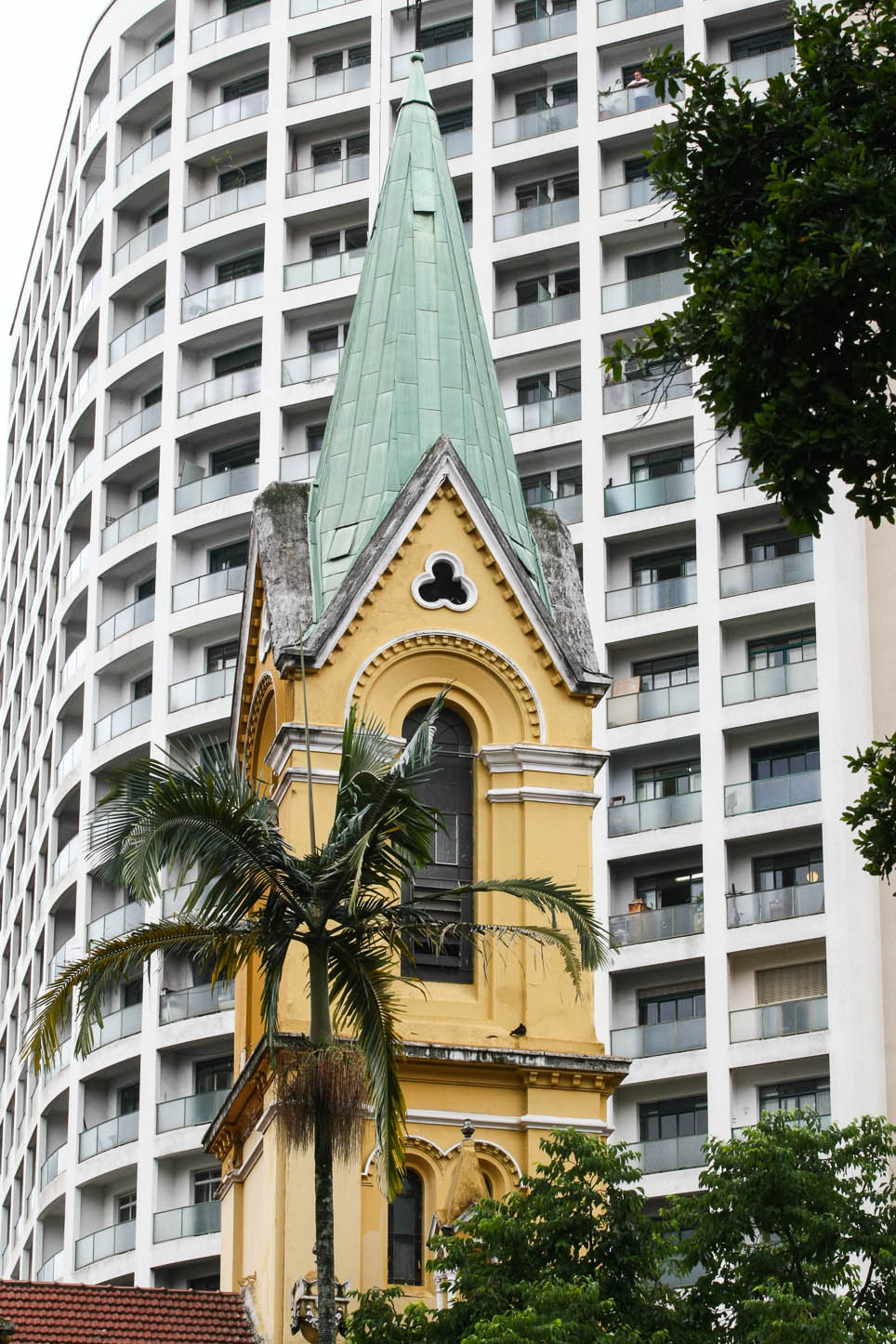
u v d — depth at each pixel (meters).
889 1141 52.66
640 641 106.31
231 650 115.69
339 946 46.34
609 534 108.19
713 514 106.69
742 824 101.69
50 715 126.38
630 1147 98.31
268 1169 54.47
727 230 44.34
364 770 46.00
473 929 49.62
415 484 58.91
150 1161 106.69
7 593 147.62
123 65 127.81
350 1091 46.00
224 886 45.72
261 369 117.19
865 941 98.81
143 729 115.44
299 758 56.44
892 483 42.16
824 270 40.94
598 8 115.69
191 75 123.75
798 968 99.50
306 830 55.91
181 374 119.62
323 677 57.25
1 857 140.00
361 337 62.47
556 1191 50.28
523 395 112.75
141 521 119.25
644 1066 99.25
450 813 57.53
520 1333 46.59
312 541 59.88
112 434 122.38
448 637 58.12
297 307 117.38
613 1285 49.16
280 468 116.12
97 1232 108.06
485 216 114.44
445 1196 54.22
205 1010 107.50
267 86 122.62
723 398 42.66
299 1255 52.81
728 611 105.12
